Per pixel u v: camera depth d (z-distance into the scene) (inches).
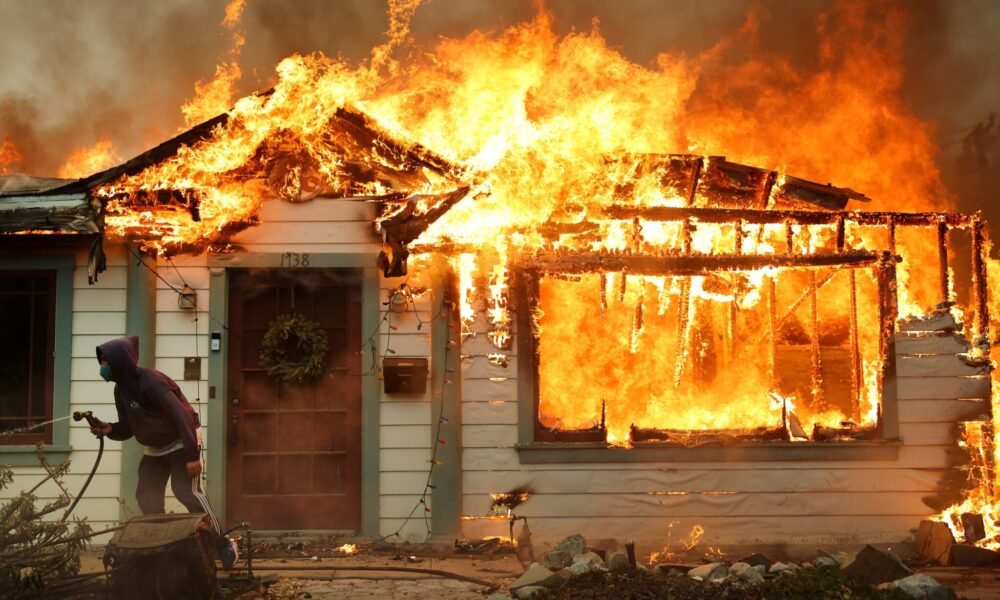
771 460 331.3
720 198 347.9
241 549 315.3
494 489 328.8
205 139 329.4
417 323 333.7
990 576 288.5
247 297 338.0
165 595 223.5
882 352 335.9
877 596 225.9
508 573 283.7
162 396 259.8
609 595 235.5
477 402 332.2
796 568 272.7
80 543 249.6
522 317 334.0
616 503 328.8
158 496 265.9
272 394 335.9
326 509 332.2
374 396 331.0
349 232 334.6
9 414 330.0
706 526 328.5
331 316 338.3
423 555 310.7
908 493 330.0
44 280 334.6
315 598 251.0
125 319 330.3
